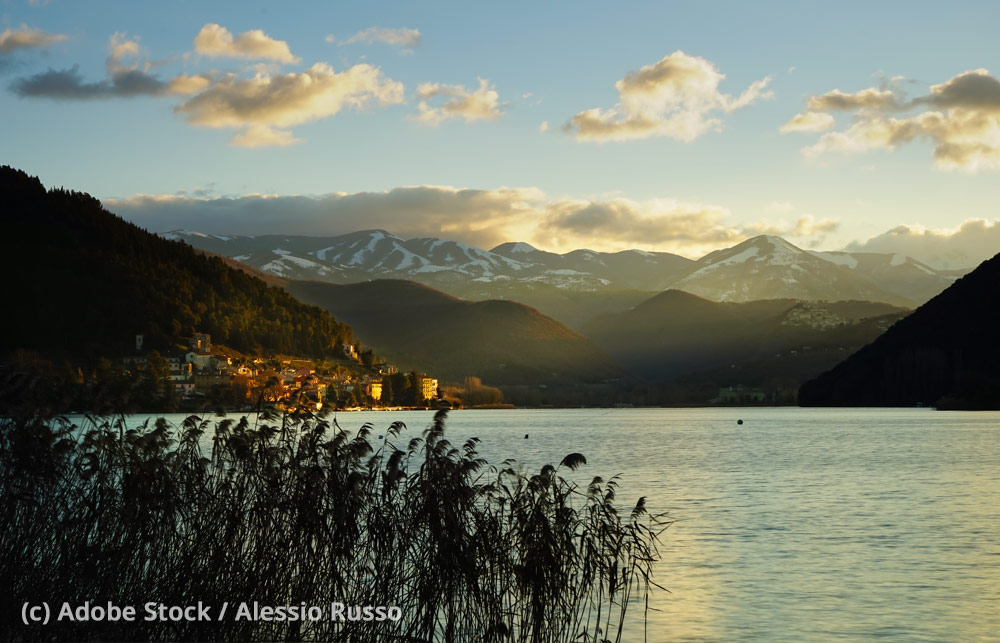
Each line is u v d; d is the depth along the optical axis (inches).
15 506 667.4
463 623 641.0
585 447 4463.6
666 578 1185.4
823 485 2527.1
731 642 884.0
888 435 5339.6
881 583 1171.3
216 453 694.5
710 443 4881.9
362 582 645.9
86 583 637.3
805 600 1072.8
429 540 639.8
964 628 959.6
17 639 625.0
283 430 671.8
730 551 1401.3
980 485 2504.9
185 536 664.4
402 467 633.0
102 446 693.9
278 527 649.0
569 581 684.7
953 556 1363.2
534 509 657.6
